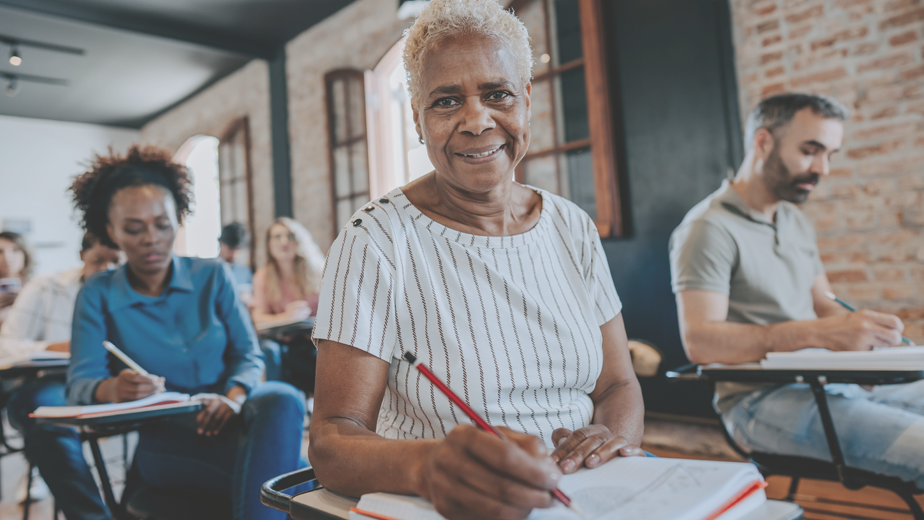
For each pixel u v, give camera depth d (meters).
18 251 3.86
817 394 1.27
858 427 1.32
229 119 6.46
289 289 4.05
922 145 2.36
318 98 5.34
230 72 6.29
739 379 1.33
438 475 0.53
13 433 3.61
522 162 3.64
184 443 1.47
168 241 1.58
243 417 1.44
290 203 5.68
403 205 0.86
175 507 1.38
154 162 1.66
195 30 5.29
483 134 0.80
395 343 0.81
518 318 0.83
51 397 1.93
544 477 0.50
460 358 0.79
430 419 0.80
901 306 2.42
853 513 1.88
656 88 3.14
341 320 0.77
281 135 5.73
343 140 5.11
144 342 1.59
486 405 0.80
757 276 1.67
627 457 0.67
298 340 2.90
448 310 0.81
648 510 0.51
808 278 1.77
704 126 2.97
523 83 0.84
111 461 2.57
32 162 7.66
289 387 1.47
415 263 0.82
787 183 1.71
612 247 3.35
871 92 2.48
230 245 4.57
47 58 5.61
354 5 4.94
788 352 1.34
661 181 3.14
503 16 0.82
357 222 0.83
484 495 0.51
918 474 1.23
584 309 0.93
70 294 2.69
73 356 1.53
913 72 2.37
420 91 0.82
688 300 1.62
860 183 2.52
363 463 0.63
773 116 1.71
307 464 1.45
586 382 0.89
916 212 2.38
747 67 2.83
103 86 6.52
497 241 0.86
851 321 1.36
